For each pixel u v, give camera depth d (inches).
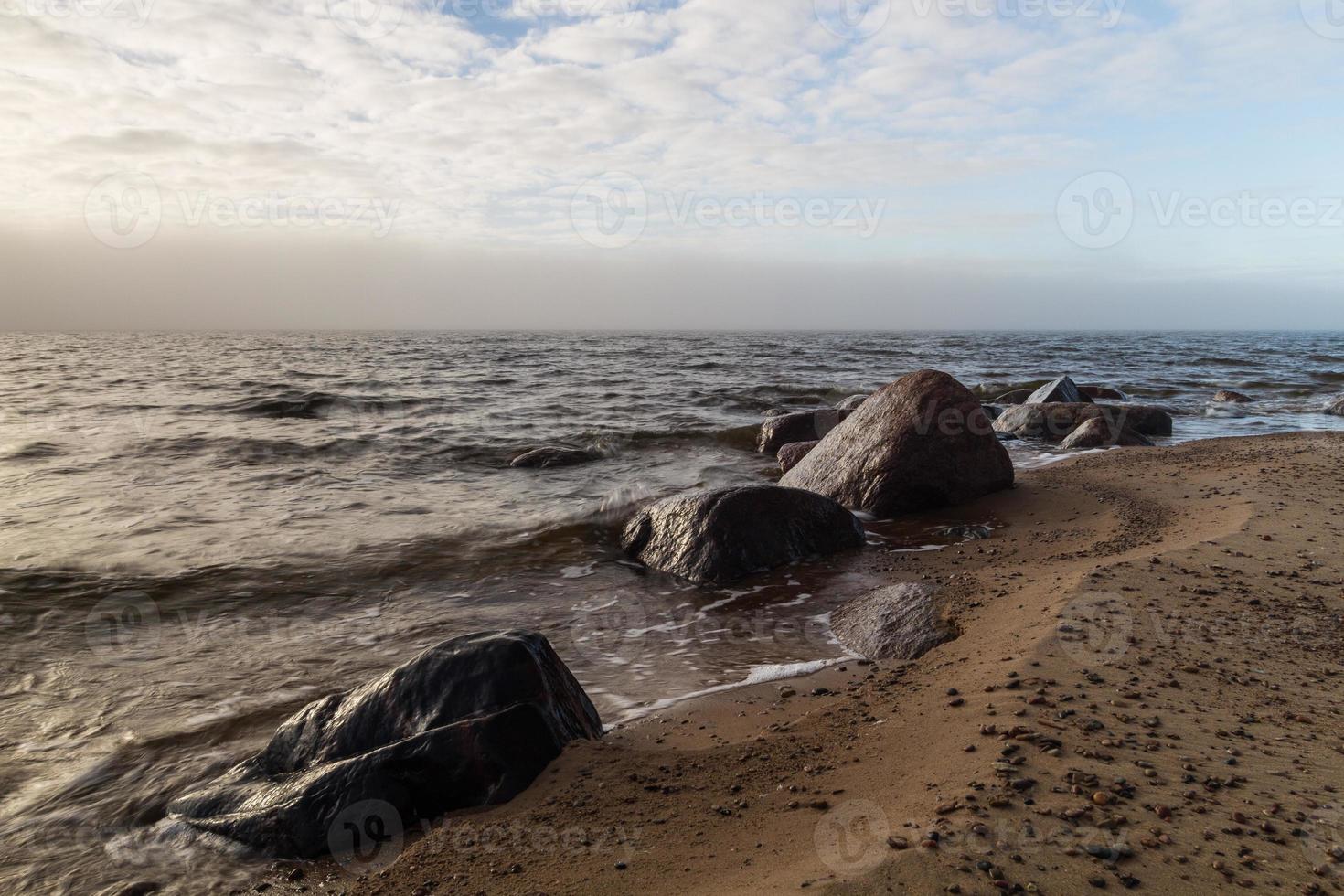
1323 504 316.8
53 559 307.6
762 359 1772.9
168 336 4301.2
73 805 148.7
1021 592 231.5
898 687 179.8
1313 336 6338.6
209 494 433.7
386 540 343.0
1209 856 102.0
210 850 133.9
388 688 156.3
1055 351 2222.0
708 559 295.4
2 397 888.3
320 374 1267.2
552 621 252.4
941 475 374.0
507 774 143.6
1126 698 150.9
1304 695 152.4
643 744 163.9
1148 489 376.8
